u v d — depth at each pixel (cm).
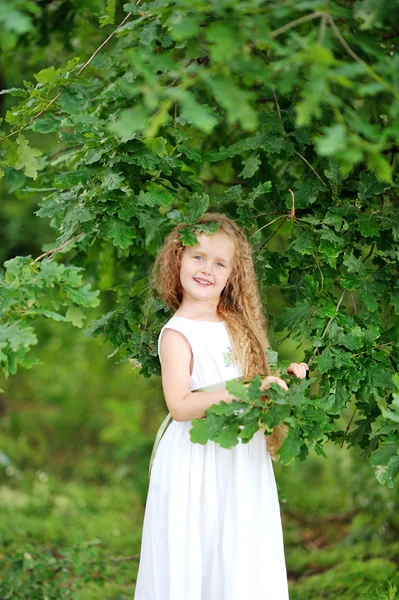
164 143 261
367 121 217
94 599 369
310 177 291
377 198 282
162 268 268
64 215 334
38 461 702
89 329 290
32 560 358
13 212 759
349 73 175
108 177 248
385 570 391
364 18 197
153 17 262
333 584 387
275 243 423
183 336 247
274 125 281
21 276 224
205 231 251
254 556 240
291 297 287
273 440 251
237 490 240
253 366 256
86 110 302
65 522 525
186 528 241
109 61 314
